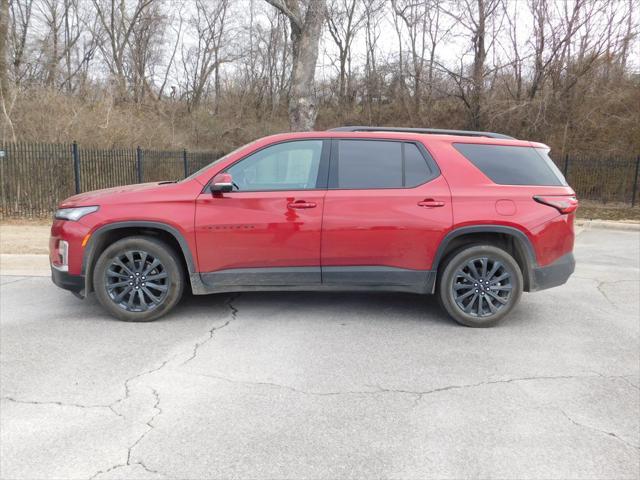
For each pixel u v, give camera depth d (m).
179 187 4.69
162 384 3.49
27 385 3.44
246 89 36.66
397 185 4.71
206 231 4.59
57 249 4.71
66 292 5.82
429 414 3.13
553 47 19.98
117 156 13.89
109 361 3.87
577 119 20.11
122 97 26.12
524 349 4.26
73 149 12.18
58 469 2.53
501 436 2.88
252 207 4.61
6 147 12.13
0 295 5.69
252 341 4.34
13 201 12.34
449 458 2.66
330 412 3.14
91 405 3.18
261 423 2.99
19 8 25.25
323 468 2.56
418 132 5.00
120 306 4.75
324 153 4.79
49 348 4.12
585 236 11.16
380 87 27.59
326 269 4.70
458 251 4.76
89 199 4.71
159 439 2.81
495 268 4.73
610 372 3.81
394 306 5.45
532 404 3.28
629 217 14.30
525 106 20.19
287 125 32.31
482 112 21.53
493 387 3.52
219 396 3.33
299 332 4.59
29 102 16.41
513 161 4.91
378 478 2.49
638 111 19.16
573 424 3.03
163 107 30.86
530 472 2.55
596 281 6.84
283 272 4.68
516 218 4.66
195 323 4.79
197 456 2.65
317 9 14.02
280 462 2.61
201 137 30.27
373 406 3.22
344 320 4.96
